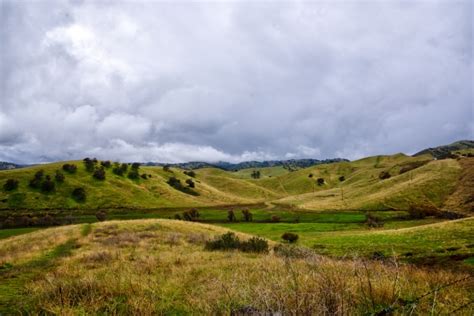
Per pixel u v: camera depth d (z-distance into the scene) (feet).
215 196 636.48
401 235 149.69
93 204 454.81
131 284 29.50
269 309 16.76
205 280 35.17
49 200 438.40
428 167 433.89
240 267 42.96
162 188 570.46
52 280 34.68
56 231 147.84
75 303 25.77
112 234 132.26
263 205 515.91
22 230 286.25
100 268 48.39
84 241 106.73
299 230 260.83
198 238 113.29
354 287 21.26
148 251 79.87
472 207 300.61
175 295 27.48
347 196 455.63
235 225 319.68
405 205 343.67
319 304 15.56
